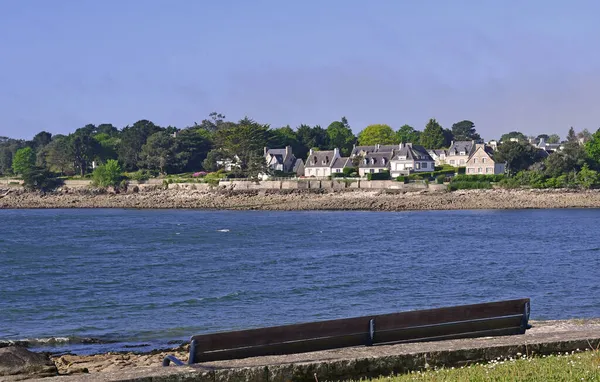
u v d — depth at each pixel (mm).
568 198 123000
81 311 32750
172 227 85812
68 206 142875
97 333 28328
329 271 45125
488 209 117312
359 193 134750
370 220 95625
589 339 14891
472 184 135375
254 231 78250
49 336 27812
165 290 38062
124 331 28625
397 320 15547
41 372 14836
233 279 41812
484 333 16500
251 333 14312
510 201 121438
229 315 31609
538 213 107000
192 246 62000
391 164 164000
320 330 14922
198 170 182875
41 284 40406
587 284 39250
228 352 14109
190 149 181375
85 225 91125
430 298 35438
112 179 161875
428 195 128875
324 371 13211
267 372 12906
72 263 49969
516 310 16766
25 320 30906
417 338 15867
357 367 13445
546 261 49719
